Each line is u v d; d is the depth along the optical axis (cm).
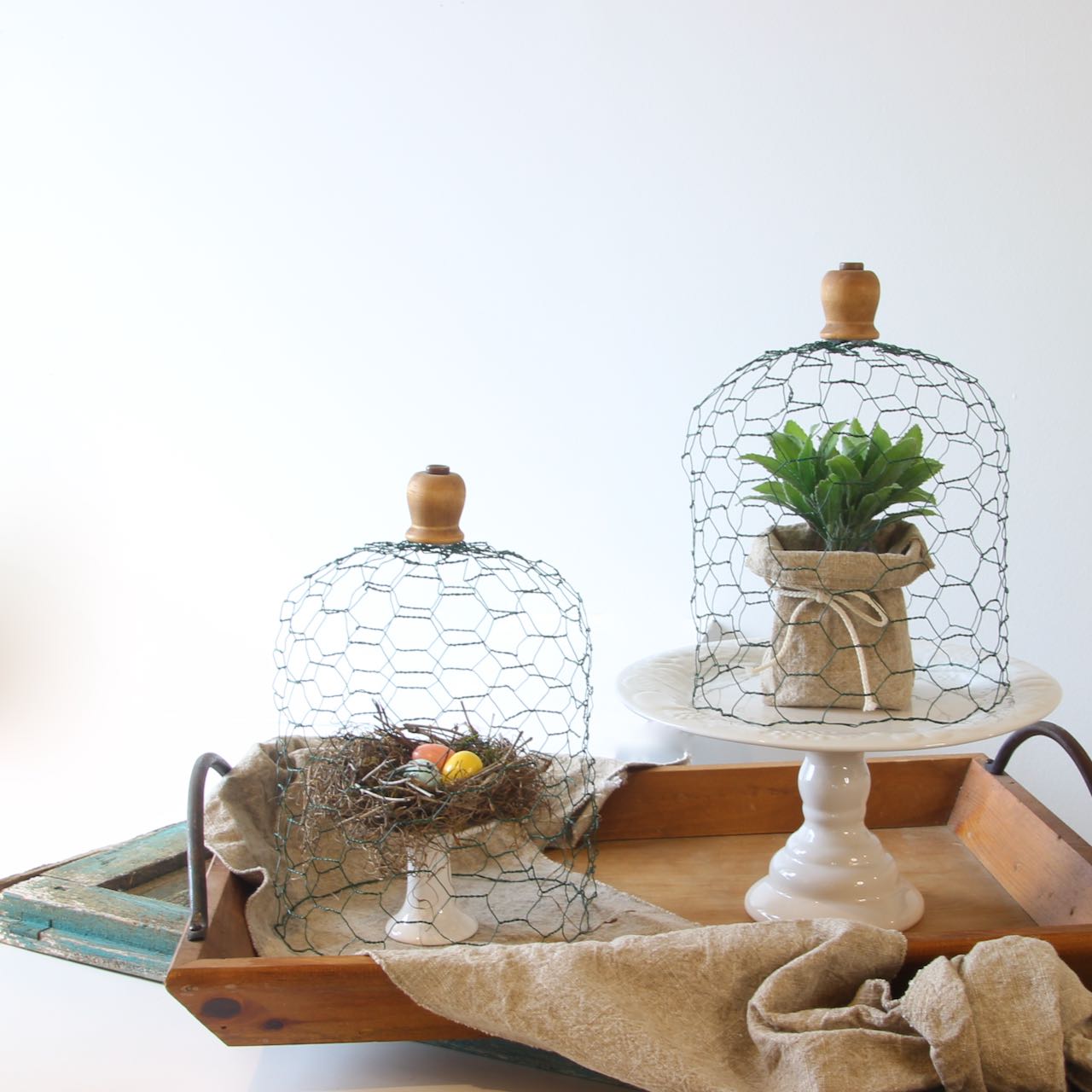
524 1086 82
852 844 98
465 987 76
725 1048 75
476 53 140
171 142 149
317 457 153
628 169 139
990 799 111
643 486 145
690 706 93
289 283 149
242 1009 78
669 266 139
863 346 94
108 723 163
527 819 108
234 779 99
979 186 131
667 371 142
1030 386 133
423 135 143
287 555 156
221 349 153
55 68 150
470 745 93
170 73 148
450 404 148
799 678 91
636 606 147
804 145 134
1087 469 133
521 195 142
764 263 137
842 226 135
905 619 91
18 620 163
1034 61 128
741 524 142
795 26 132
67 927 100
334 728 153
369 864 95
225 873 93
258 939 90
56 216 153
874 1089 70
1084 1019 70
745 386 140
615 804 114
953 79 129
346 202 146
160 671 161
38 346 157
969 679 99
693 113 136
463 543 93
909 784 117
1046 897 97
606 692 147
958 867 108
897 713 90
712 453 142
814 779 99
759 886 101
